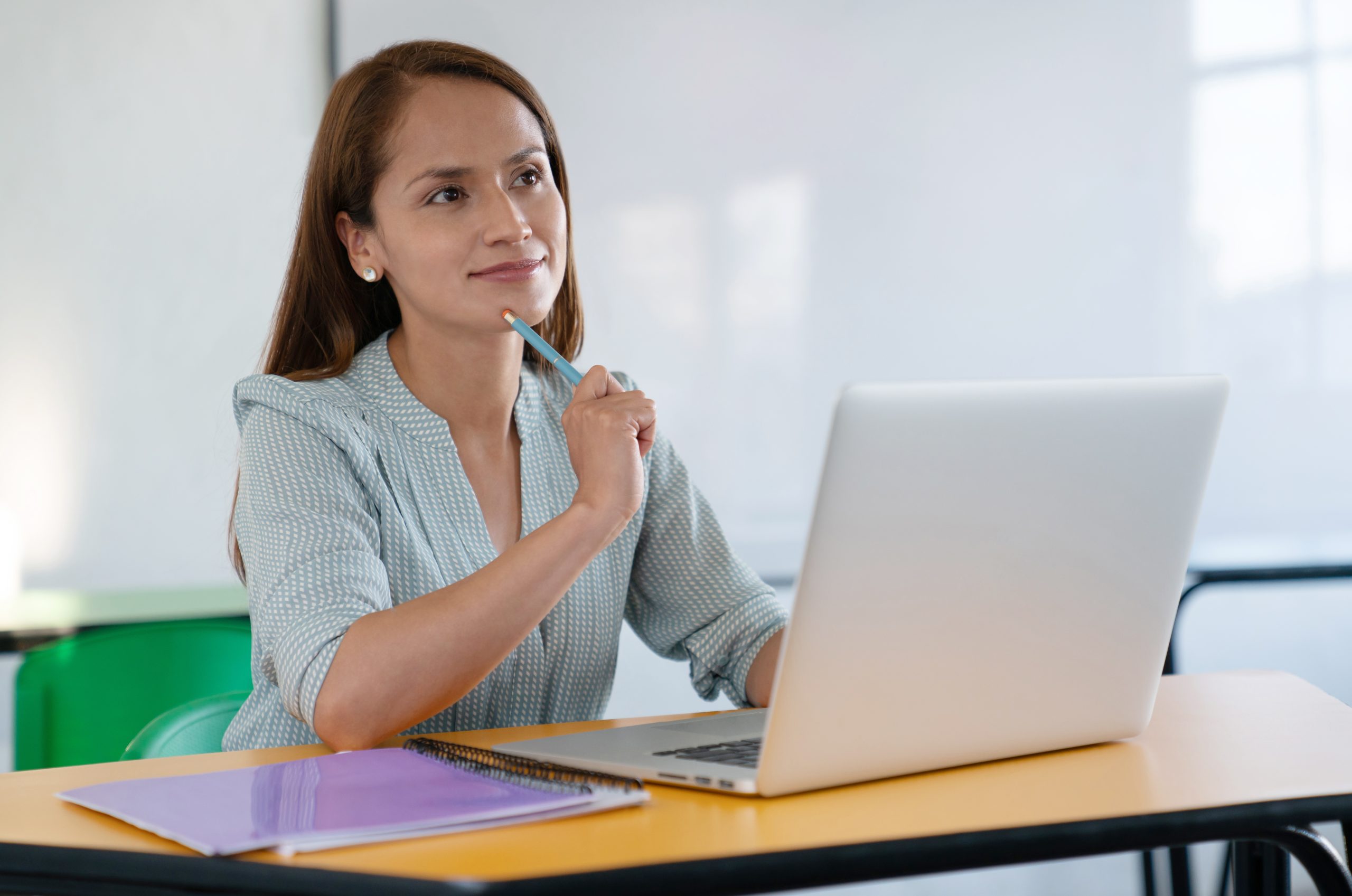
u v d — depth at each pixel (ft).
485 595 2.91
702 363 8.71
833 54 8.78
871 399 2.15
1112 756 2.62
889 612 2.28
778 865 1.93
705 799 2.26
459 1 8.38
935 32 8.88
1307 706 3.15
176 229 8.42
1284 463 9.20
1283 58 9.18
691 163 8.65
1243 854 3.44
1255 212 9.20
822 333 8.83
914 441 2.22
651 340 8.63
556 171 4.24
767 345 8.77
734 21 8.67
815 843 1.97
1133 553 2.60
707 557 4.17
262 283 8.56
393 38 8.36
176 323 8.45
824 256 8.82
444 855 1.89
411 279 3.78
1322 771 2.47
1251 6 9.16
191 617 6.71
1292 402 9.20
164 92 8.38
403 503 3.76
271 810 2.11
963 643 2.40
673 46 8.61
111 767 2.72
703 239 8.68
